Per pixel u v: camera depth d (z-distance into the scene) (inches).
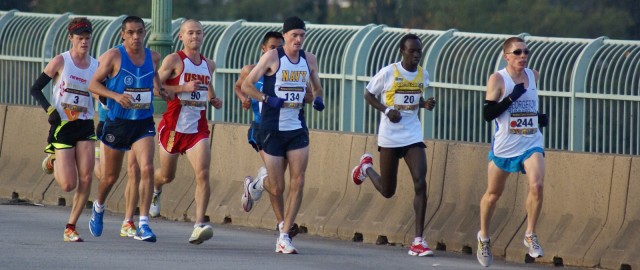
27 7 5487.2
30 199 2060.8
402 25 5182.1
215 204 1866.4
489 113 1403.8
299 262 1409.9
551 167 1536.7
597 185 1492.4
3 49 2496.3
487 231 1446.9
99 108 1577.3
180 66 1551.4
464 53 1946.4
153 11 1993.1
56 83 1480.1
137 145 1518.2
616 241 1457.9
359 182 1631.4
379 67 2036.2
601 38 1861.5
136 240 1577.3
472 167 1616.6
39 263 1310.3
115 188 1974.7
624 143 1814.7
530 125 1406.3
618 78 1818.4
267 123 1480.1
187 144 1560.0
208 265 1342.3
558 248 1498.5
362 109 2059.5
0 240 1515.7
